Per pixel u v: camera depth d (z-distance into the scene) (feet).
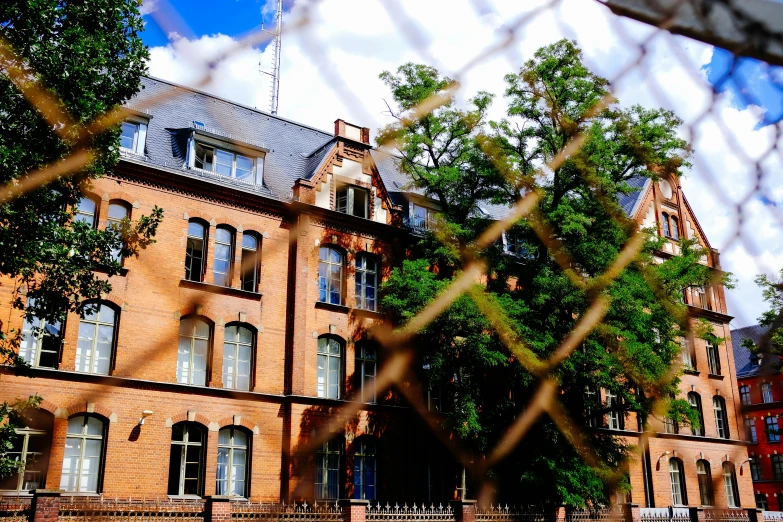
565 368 71.67
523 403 77.87
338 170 89.10
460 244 76.13
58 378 64.59
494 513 69.26
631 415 109.60
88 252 50.14
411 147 77.10
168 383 70.38
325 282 85.05
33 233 44.34
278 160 90.68
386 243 90.89
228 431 74.13
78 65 43.01
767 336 11.87
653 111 55.88
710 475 115.24
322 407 79.10
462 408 74.69
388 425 83.76
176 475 69.72
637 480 106.22
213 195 78.95
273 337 79.61
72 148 44.65
